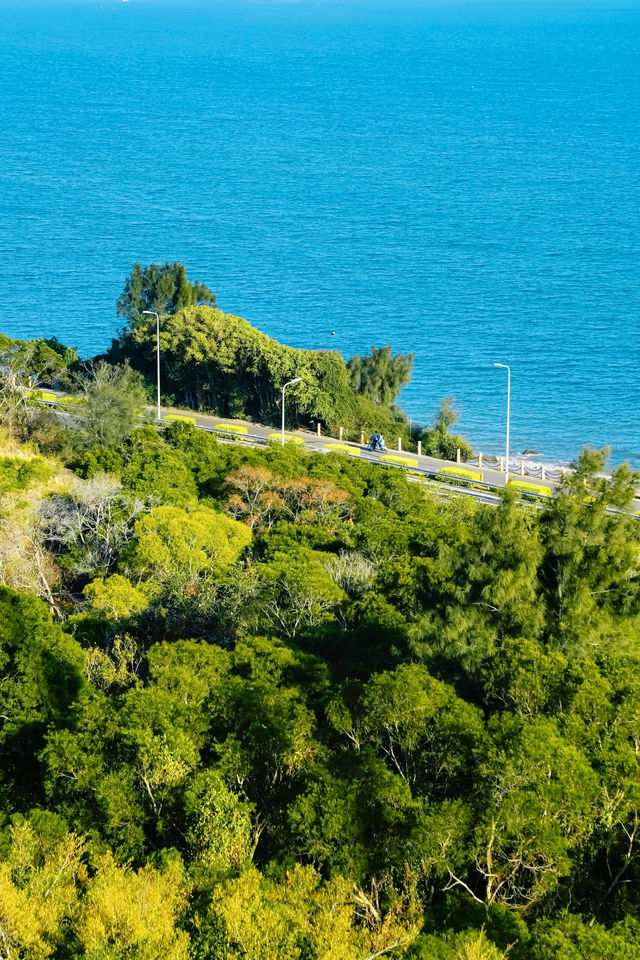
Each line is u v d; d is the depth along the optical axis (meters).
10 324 166.12
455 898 29.06
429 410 131.50
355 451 100.38
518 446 120.38
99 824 32.91
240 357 110.44
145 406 107.00
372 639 47.41
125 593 52.44
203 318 113.44
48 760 35.22
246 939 25.62
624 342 157.12
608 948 26.64
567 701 37.84
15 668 42.66
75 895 27.92
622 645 43.66
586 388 138.38
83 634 49.38
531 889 30.44
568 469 106.38
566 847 30.52
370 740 36.72
